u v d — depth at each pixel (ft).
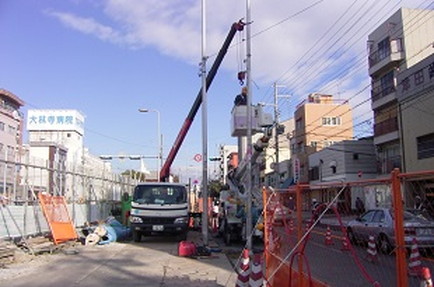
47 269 39.24
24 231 51.65
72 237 56.70
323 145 189.06
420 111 95.76
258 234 50.42
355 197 18.78
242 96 55.01
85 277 35.68
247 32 50.42
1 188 49.19
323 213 21.33
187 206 64.49
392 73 123.95
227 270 39.19
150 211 62.54
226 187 67.46
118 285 32.60
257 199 56.95
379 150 129.59
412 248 18.06
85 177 77.10
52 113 275.18
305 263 23.84
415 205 14.62
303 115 192.65
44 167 58.49
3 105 191.83
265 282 26.94
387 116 127.54
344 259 23.93
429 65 92.73
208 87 68.85
